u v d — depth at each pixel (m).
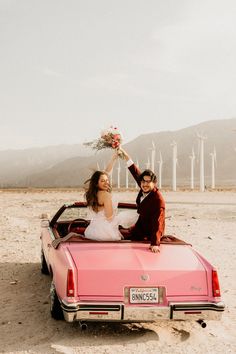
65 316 5.14
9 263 10.17
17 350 5.21
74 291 5.14
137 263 5.39
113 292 5.19
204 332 5.92
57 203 32.31
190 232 15.86
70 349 5.24
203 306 5.24
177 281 5.31
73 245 5.87
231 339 5.70
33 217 21.06
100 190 6.34
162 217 5.99
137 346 5.38
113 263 5.34
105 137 6.92
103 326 6.00
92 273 5.21
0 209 26.06
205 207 28.14
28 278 8.71
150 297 5.25
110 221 6.35
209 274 5.41
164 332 5.86
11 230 16.02
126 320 5.15
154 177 6.31
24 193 55.25
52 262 6.28
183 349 5.34
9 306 6.91
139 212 6.42
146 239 6.36
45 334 5.71
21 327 5.97
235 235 15.12
